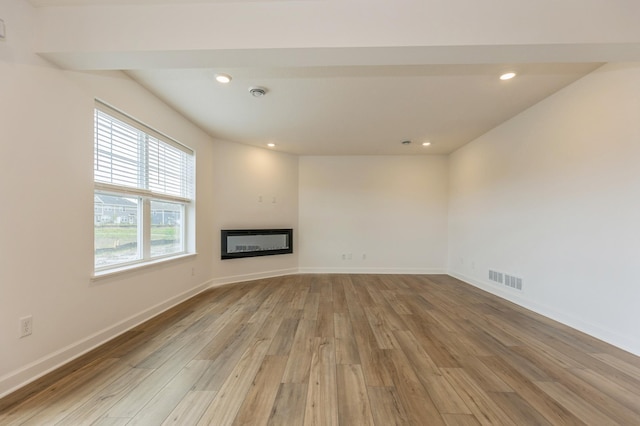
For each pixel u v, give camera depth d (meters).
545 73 2.55
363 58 1.95
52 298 1.91
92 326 2.24
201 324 2.80
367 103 3.19
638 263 2.19
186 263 3.71
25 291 1.74
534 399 1.64
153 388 1.72
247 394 1.67
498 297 3.87
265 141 4.73
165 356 2.13
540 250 3.16
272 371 1.93
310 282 4.79
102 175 2.43
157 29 1.84
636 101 2.20
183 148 3.70
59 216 1.96
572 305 2.76
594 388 1.75
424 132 4.25
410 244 5.70
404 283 4.75
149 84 2.74
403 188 5.71
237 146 4.80
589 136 2.57
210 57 1.93
